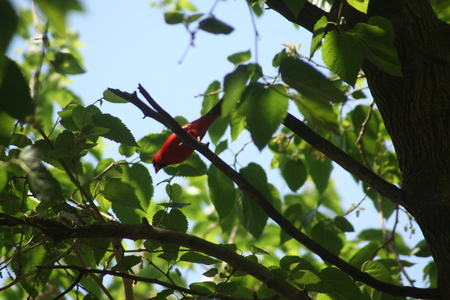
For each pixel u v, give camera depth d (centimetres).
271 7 548
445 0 775
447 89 509
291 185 899
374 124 903
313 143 559
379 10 523
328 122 289
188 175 712
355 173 550
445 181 500
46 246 550
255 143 275
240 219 727
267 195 728
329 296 517
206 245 483
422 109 511
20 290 845
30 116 247
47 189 359
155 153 670
